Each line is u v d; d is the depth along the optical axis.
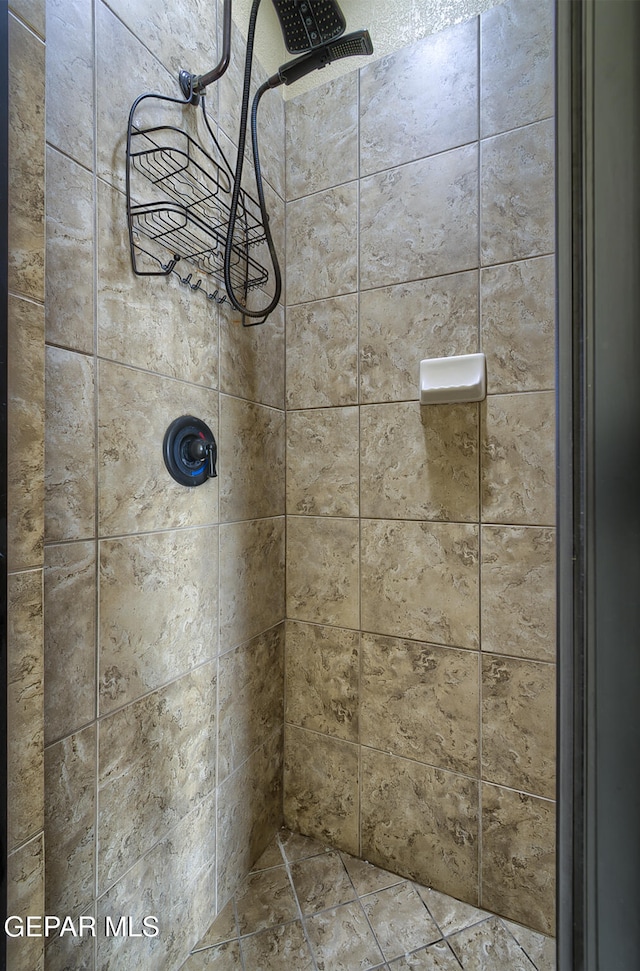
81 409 0.67
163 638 0.82
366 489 1.12
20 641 0.53
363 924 0.97
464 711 1.01
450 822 1.03
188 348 0.88
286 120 1.22
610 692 0.30
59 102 0.63
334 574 1.16
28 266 0.53
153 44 0.79
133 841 0.76
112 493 0.72
